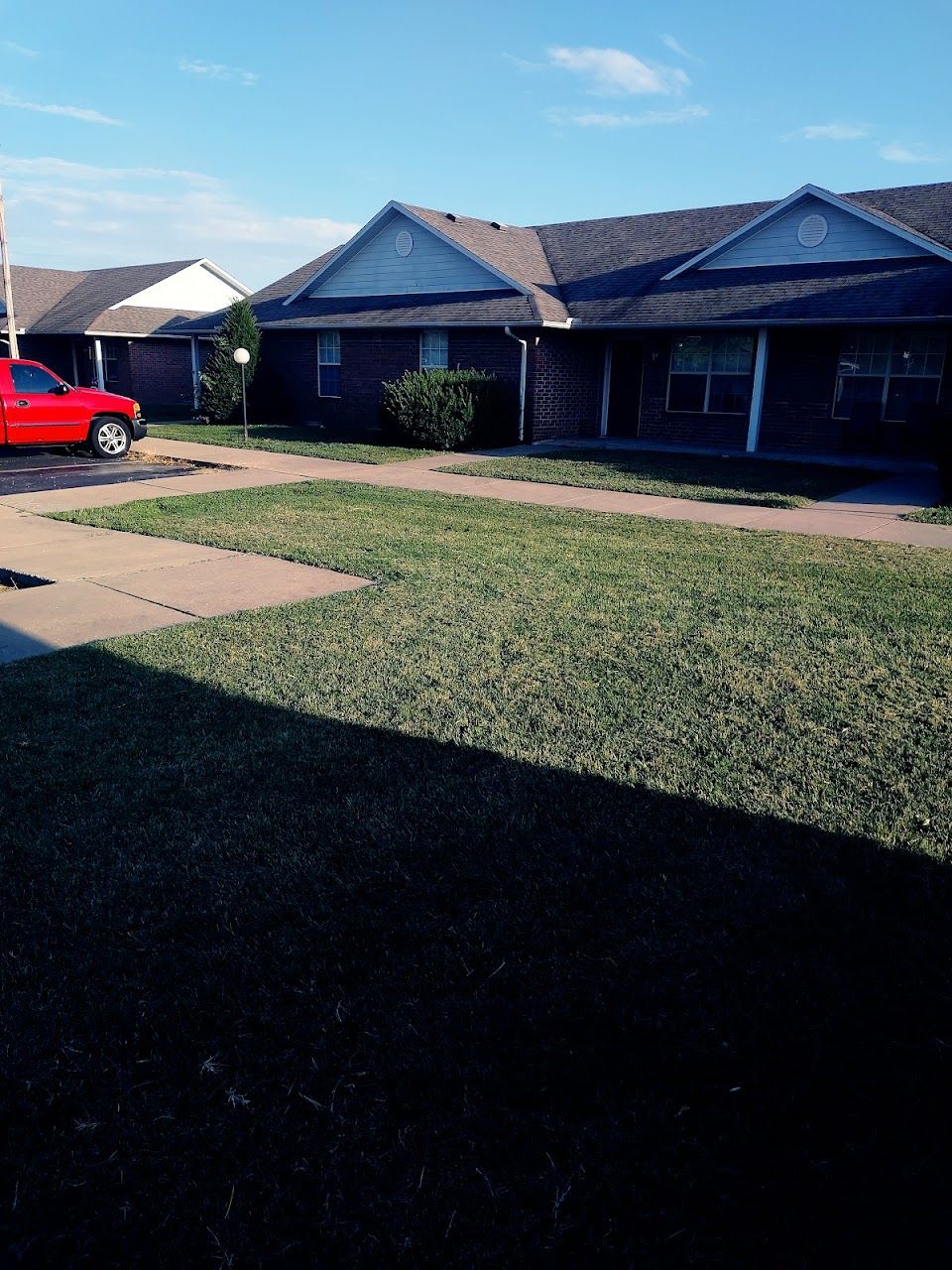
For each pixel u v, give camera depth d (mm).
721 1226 1793
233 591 6449
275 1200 1835
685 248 19938
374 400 21453
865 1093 2119
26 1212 1804
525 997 2406
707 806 3398
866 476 13672
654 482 12742
